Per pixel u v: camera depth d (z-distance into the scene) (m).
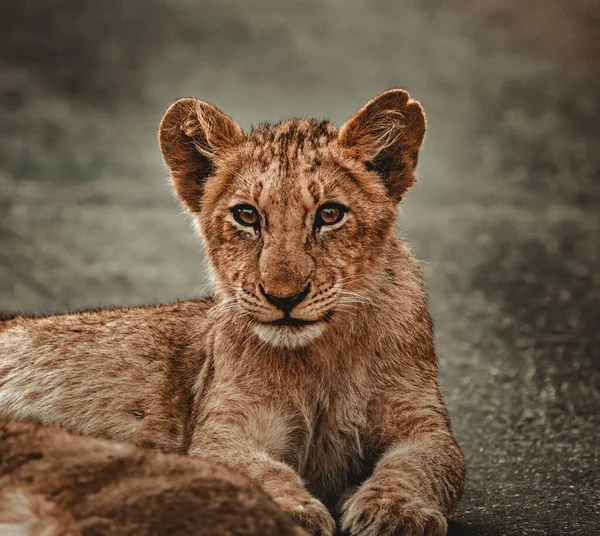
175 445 9.40
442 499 8.34
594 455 10.44
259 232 8.65
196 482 5.30
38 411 9.88
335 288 8.55
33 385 9.99
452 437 8.90
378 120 9.08
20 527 5.39
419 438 8.82
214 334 9.38
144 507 5.16
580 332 16.03
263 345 8.85
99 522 5.13
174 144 9.57
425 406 8.95
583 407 12.26
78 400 9.80
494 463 10.27
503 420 11.77
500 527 8.37
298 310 8.35
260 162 8.81
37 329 10.31
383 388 8.95
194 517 5.10
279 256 8.38
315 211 8.58
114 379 9.78
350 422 8.94
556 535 8.14
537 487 9.49
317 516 7.56
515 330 16.22
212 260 9.06
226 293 8.88
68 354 10.01
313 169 8.66
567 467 10.06
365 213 8.80
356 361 8.91
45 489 5.41
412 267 9.37
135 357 9.83
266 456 8.53
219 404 8.88
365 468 9.16
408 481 8.09
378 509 7.70
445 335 16.02
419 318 9.19
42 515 5.36
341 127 9.45
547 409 12.20
